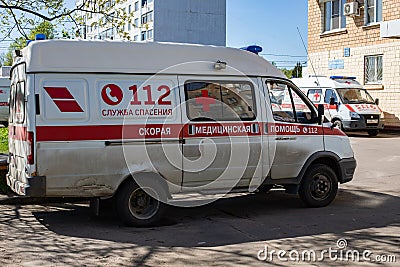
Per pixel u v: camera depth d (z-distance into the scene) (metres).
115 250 6.78
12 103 8.46
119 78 7.79
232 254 6.59
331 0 28.41
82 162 7.54
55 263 6.25
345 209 9.21
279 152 8.84
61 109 7.46
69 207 9.48
